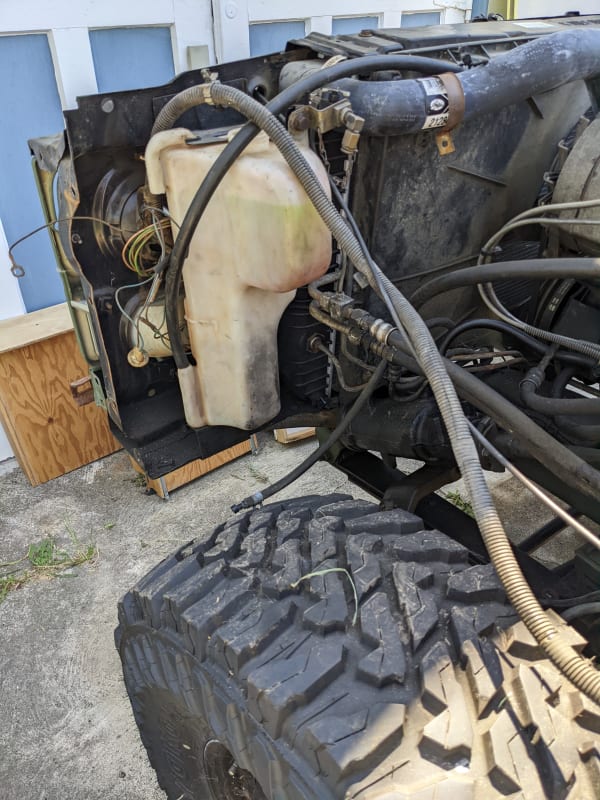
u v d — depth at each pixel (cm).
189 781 140
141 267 137
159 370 156
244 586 116
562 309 151
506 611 105
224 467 300
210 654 109
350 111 114
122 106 123
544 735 85
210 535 137
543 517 261
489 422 145
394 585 108
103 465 304
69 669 204
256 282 122
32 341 262
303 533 128
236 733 103
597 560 139
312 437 316
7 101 268
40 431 283
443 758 86
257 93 142
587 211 131
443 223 145
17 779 173
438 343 149
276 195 109
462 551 117
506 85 126
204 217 120
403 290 148
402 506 163
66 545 256
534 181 154
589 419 141
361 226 136
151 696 132
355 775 86
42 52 268
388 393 161
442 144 129
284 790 94
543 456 110
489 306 143
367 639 100
